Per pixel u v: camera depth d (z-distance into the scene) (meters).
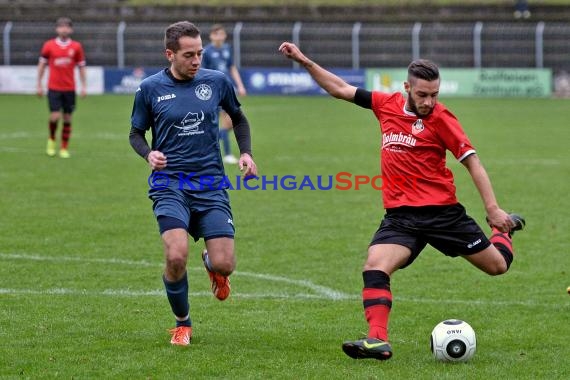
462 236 21.12
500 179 51.84
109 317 24.69
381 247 20.84
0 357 20.84
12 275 29.50
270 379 19.42
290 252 33.69
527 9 122.50
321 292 28.00
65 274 29.77
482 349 21.98
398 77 111.44
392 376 19.59
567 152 63.81
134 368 20.12
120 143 67.62
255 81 117.69
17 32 121.50
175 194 21.56
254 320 24.67
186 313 22.16
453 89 113.56
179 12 128.50
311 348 21.94
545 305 26.41
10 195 45.22
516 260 32.47
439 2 130.62
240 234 36.78
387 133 21.30
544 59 114.00
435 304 26.58
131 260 31.98
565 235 36.88
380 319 20.05
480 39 116.44
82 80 60.00
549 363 20.75
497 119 86.56
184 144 21.77
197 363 20.52
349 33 119.88
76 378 19.45
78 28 124.25
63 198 44.62
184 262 20.88
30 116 87.31
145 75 115.88
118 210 41.59
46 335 22.75
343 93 21.88
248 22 126.56
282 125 82.62
